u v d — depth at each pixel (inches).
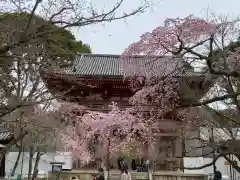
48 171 1157.1
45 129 652.7
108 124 868.6
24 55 405.7
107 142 964.0
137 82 627.8
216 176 820.0
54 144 844.0
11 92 512.7
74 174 1149.1
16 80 515.2
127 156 1133.7
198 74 529.0
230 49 387.5
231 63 400.5
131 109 761.0
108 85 1230.9
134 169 1171.3
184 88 532.7
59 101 792.3
